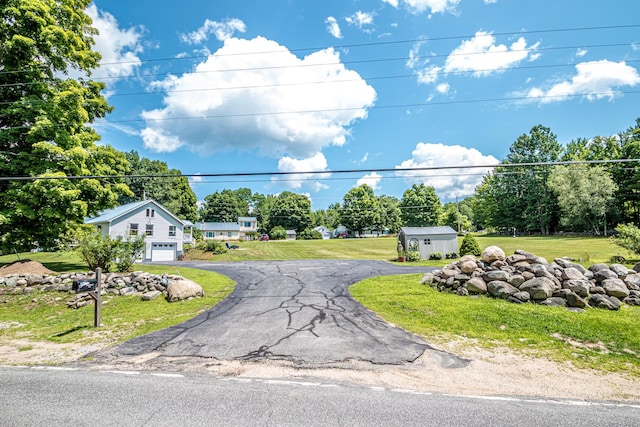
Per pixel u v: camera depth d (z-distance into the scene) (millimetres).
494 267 10594
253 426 3467
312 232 72312
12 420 3650
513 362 5551
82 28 16578
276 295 11586
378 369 5250
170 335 7273
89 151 15797
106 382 4781
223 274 17406
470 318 7957
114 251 13664
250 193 107312
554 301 8734
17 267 13414
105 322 8680
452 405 4000
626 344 6145
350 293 11633
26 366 5625
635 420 3676
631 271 9891
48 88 14672
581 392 4453
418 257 26234
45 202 13742
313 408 3887
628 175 43844
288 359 5707
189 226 43625
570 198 44812
